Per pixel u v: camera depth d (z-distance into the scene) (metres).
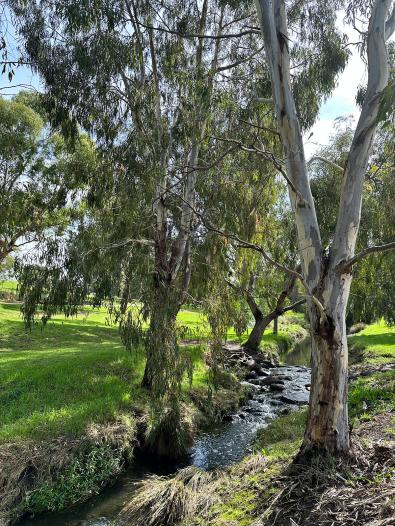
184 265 9.35
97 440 7.30
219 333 8.74
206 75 8.40
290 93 5.38
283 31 5.38
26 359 12.05
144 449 7.89
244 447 8.43
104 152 9.00
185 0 9.36
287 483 4.69
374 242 12.47
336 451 4.88
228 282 9.11
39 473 6.44
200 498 5.37
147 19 9.02
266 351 18.89
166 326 7.76
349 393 9.14
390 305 14.23
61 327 20.31
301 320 32.78
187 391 10.23
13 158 14.50
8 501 6.01
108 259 8.39
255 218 10.12
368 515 3.85
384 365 13.02
